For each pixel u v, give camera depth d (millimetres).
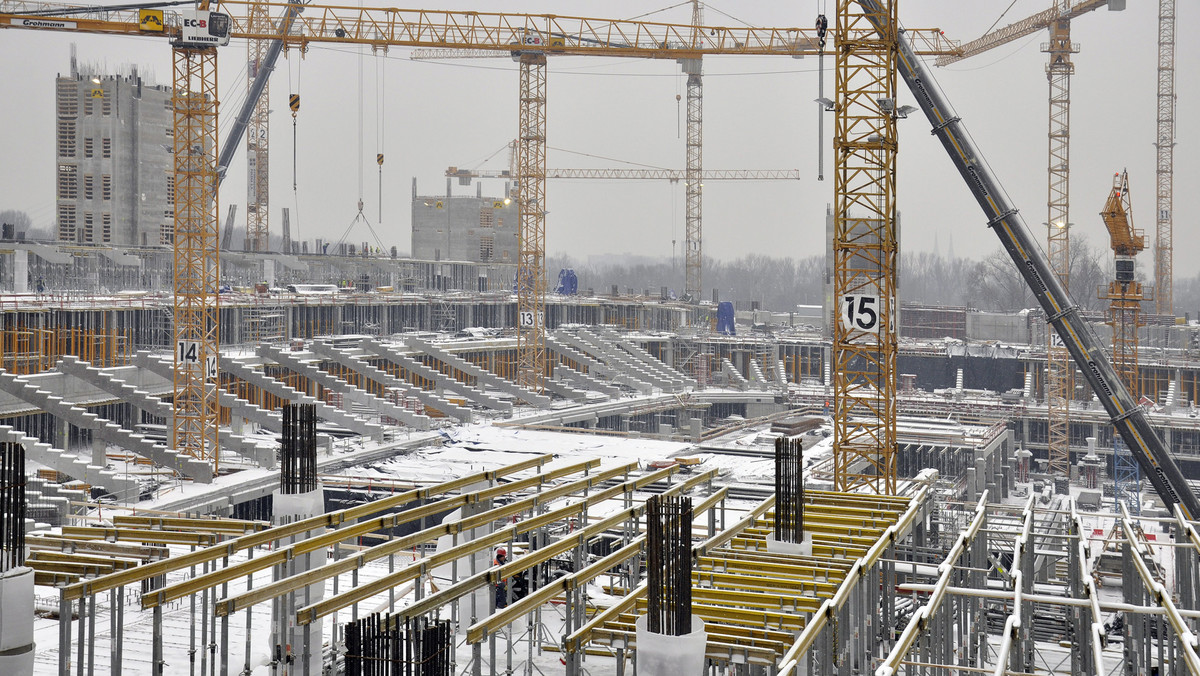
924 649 30312
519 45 110562
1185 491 57781
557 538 46875
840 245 54000
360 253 157250
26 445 60000
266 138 174875
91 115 149375
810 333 156375
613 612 22656
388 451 78562
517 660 30844
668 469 38188
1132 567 38812
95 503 59000
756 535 31234
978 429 94250
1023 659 35281
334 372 98375
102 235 148375
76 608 34062
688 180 188250
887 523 32469
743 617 23828
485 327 137625
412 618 23375
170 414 72375
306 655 24406
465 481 35188
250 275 133250
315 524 28984
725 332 147250
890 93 53875
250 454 73500
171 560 25375
